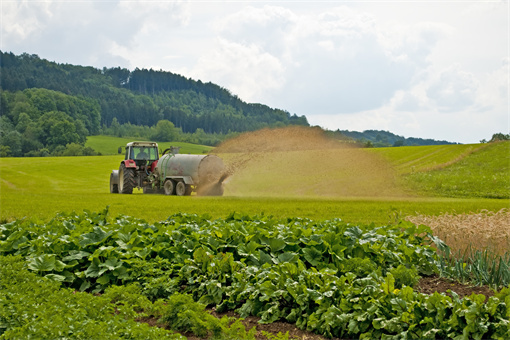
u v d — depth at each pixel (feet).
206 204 76.33
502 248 29.68
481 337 17.15
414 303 18.45
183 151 382.83
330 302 20.45
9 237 30.48
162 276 25.57
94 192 118.93
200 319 20.04
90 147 383.45
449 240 31.81
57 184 154.81
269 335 19.19
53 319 17.87
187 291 25.13
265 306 22.33
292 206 74.43
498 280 26.32
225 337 18.80
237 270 24.84
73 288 27.12
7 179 168.76
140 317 22.52
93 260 27.32
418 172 155.53
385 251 28.35
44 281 23.93
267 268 23.81
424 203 86.33
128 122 625.41
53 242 29.14
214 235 29.30
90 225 34.40
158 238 29.78
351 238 29.04
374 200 93.56
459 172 153.79
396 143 465.47
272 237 28.30
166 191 98.12
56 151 375.25
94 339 16.79
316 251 27.30
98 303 20.79
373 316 19.01
